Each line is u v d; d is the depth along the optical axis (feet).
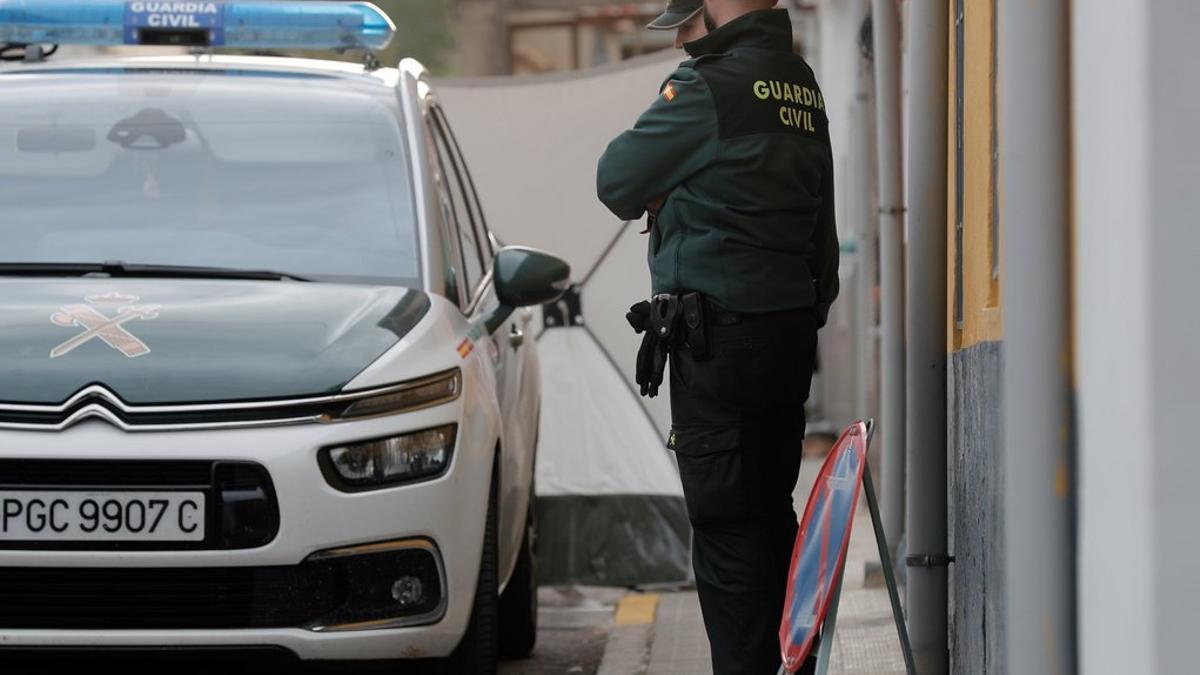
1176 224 25.35
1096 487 28.53
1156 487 25.43
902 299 66.13
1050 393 30.45
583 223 85.25
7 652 44.50
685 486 44.45
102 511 44.32
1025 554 30.55
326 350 47.32
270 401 45.34
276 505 44.60
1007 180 30.71
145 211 54.85
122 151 56.90
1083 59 29.32
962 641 44.93
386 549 45.50
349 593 45.27
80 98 58.80
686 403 44.14
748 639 44.01
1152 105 25.39
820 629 39.88
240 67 61.11
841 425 170.19
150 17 61.46
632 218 45.29
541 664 67.00
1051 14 30.35
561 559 84.69
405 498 45.73
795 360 44.21
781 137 44.14
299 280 52.95
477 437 48.83
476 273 61.26
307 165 56.75
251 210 55.16
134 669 50.88
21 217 54.49
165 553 44.24
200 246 53.72
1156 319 25.40
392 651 45.57
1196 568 25.32
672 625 72.49
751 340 43.39
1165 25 25.30
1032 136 30.45
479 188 85.61
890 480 66.90
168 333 47.47
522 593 65.77
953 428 48.24
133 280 51.83
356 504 45.14
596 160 85.20
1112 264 27.22
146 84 59.62
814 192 45.44
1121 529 26.76
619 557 84.48
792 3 217.97
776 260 43.88
